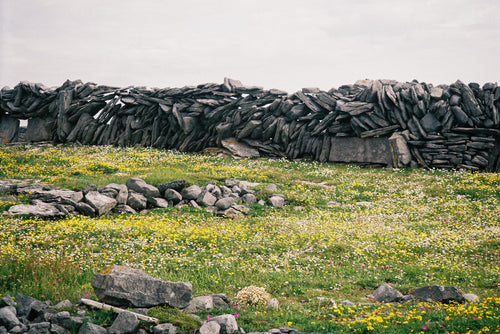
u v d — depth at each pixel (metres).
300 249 17.38
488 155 32.03
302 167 35.09
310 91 39.03
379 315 9.97
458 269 15.12
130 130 42.88
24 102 45.94
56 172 31.09
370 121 34.94
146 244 16.78
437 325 8.84
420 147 33.44
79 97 44.88
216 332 8.42
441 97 33.78
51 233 17.42
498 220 21.16
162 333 8.41
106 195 22.91
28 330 8.33
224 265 14.86
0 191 24.25
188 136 41.12
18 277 11.70
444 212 23.39
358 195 27.50
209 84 42.06
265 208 24.33
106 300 9.96
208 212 23.11
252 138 39.91
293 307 11.03
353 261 16.12
